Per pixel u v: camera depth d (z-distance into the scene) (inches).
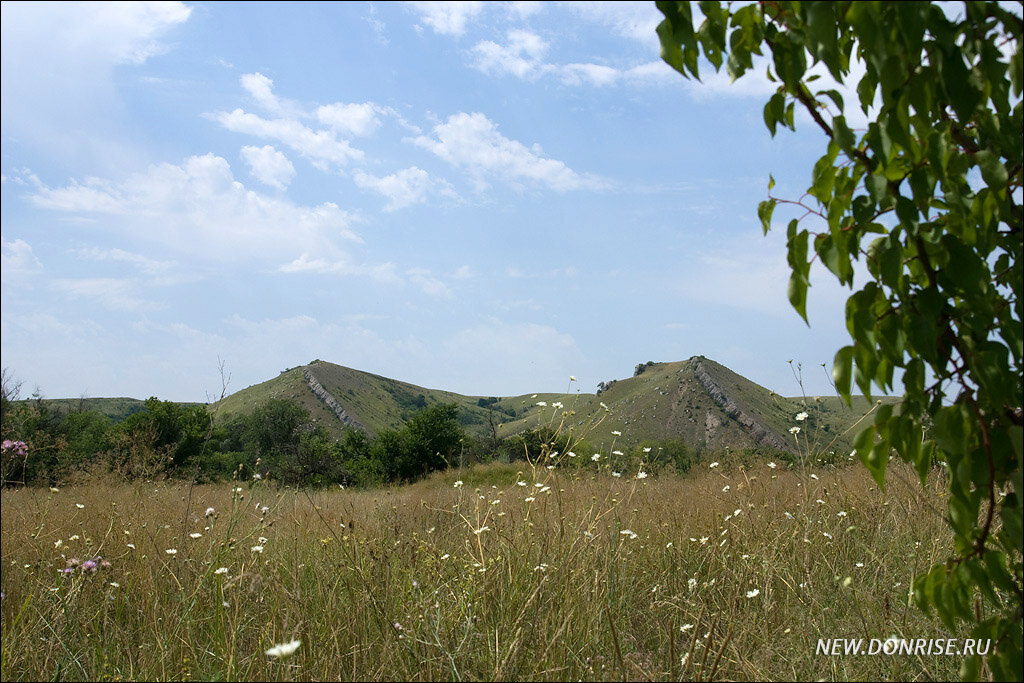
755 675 105.0
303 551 176.7
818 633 124.4
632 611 140.8
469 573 136.9
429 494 271.9
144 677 114.1
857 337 65.2
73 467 327.6
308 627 119.6
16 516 217.6
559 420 191.8
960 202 63.6
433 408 1520.7
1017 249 71.7
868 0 59.4
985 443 63.8
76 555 170.2
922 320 63.4
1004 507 64.3
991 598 66.7
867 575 152.3
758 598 137.2
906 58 58.6
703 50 68.4
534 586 129.0
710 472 267.7
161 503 242.4
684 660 105.0
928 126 62.5
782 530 172.4
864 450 70.6
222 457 1040.2
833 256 65.8
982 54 62.5
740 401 3737.7
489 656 113.1
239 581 136.3
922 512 180.7
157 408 1261.1
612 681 106.3
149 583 146.5
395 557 151.6
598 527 163.0
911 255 68.9
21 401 770.2
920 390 66.7
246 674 104.8
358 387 5388.8
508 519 168.1
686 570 154.1
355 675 105.6
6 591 153.3
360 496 401.4
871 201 62.1
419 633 117.8
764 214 70.4
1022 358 64.4
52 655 129.6
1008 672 67.0
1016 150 64.8
